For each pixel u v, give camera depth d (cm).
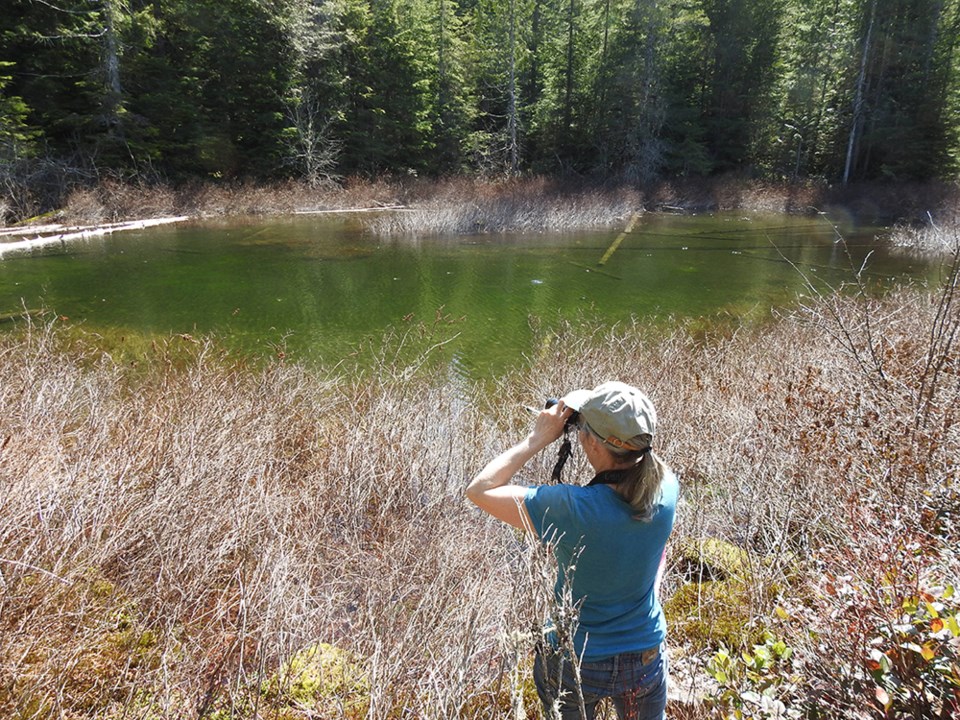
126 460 390
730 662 228
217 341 933
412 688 245
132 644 263
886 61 3422
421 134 3428
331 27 3058
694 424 522
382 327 1029
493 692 240
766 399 525
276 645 260
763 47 3653
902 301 916
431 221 2128
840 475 362
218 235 1956
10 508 306
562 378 687
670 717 240
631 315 1112
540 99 3791
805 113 3722
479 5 4062
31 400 509
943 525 289
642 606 192
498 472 193
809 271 1510
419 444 490
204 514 353
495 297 1245
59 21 2328
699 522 380
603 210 2483
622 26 3484
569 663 191
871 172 3609
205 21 2770
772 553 333
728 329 1039
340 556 367
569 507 180
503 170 3547
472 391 733
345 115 3189
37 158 2184
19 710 222
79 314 1052
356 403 598
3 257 1527
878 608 212
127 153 2505
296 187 2770
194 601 288
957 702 180
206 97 2875
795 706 208
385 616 286
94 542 314
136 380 720
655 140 3453
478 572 308
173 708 232
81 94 2452
